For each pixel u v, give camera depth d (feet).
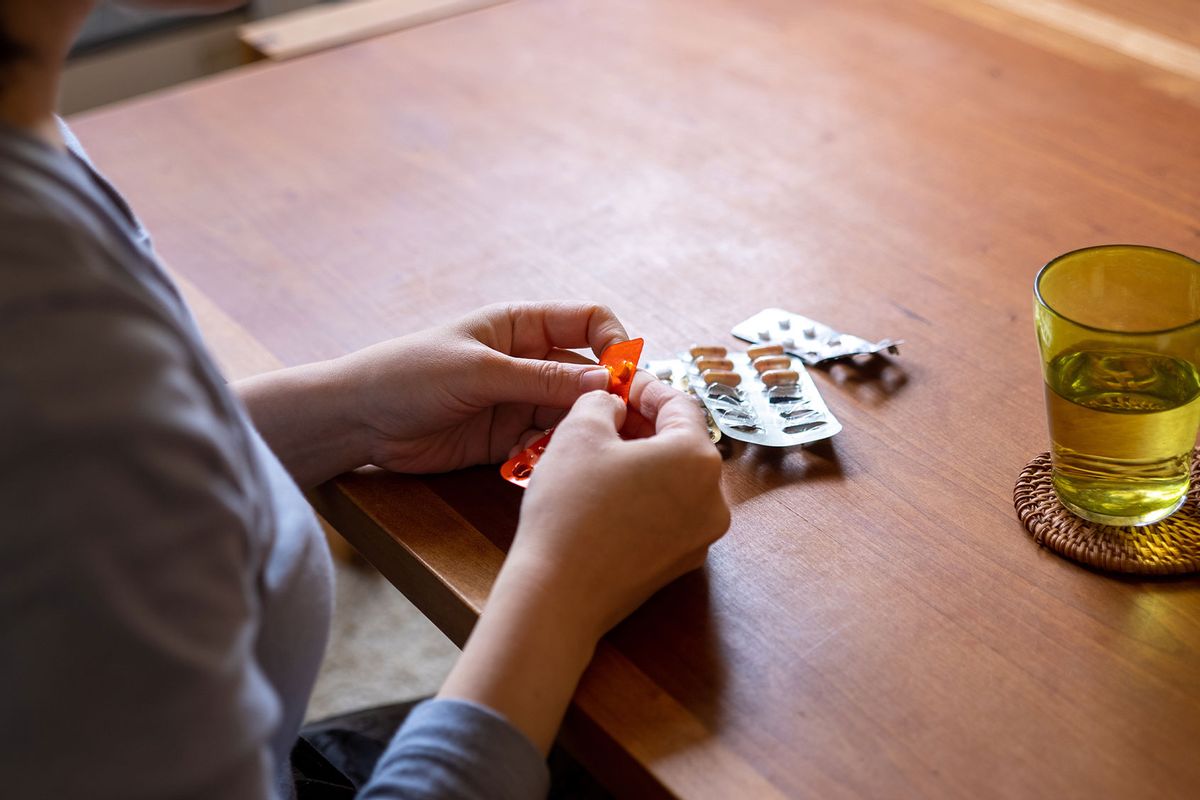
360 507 3.22
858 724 2.79
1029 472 3.14
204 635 2.44
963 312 3.51
